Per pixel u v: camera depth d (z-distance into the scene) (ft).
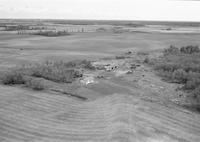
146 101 29.27
